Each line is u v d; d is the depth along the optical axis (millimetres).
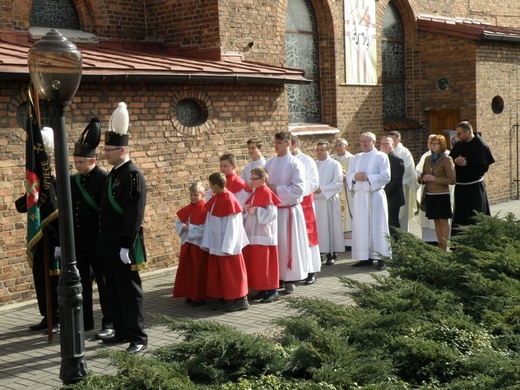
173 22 13727
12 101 9680
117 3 13484
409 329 5246
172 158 11805
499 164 19125
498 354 4512
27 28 12008
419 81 19000
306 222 10430
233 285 8914
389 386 4270
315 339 4816
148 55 12531
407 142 18797
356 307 5898
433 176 11422
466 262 6953
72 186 7992
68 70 5328
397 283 6391
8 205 9648
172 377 4309
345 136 17047
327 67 16688
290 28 16062
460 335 5258
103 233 7395
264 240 9367
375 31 17797
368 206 11492
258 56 14023
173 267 11852
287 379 4562
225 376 4570
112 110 10945
